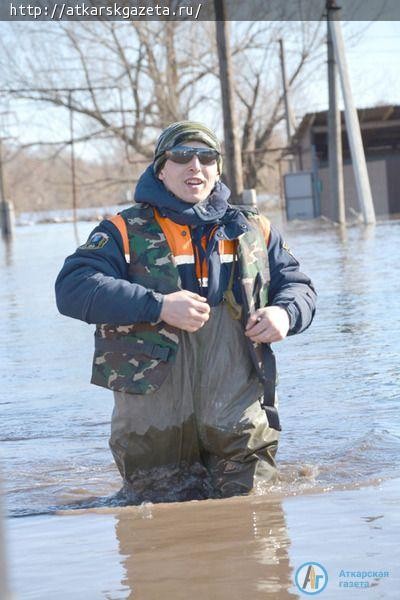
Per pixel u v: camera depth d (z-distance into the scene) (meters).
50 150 55.06
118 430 4.65
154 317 4.40
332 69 28.59
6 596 1.65
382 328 8.89
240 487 4.53
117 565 3.42
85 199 67.44
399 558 3.33
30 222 60.94
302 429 5.68
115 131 45.72
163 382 4.54
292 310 4.65
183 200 4.61
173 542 3.68
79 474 5.11
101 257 4.58
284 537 3.65
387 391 6.51
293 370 7.36
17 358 8.79
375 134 42.47
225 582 3.19
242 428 4.56
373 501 4.12
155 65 45.06
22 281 16.88
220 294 4.63
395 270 13.45
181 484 4.66
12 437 5.98
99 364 4.59
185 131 4.62
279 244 4.90
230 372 4.60
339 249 18.12
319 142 41.50
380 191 37.84
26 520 4.22
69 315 4.57
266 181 59.22
